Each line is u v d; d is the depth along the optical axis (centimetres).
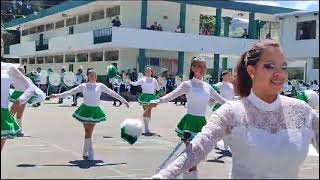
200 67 770
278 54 296
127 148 1007
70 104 2355
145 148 1010
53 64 3456
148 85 1394
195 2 3372
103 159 855
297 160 283
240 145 286
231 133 292
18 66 700
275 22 3712
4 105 604
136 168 767
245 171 284
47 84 2408
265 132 286
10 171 512
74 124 1459
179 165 299
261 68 295
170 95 768
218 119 298
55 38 2605
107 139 1144
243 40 3506
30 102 914
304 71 3403
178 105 2609
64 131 1278
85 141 857
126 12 2920
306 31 3394
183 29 3334
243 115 291
